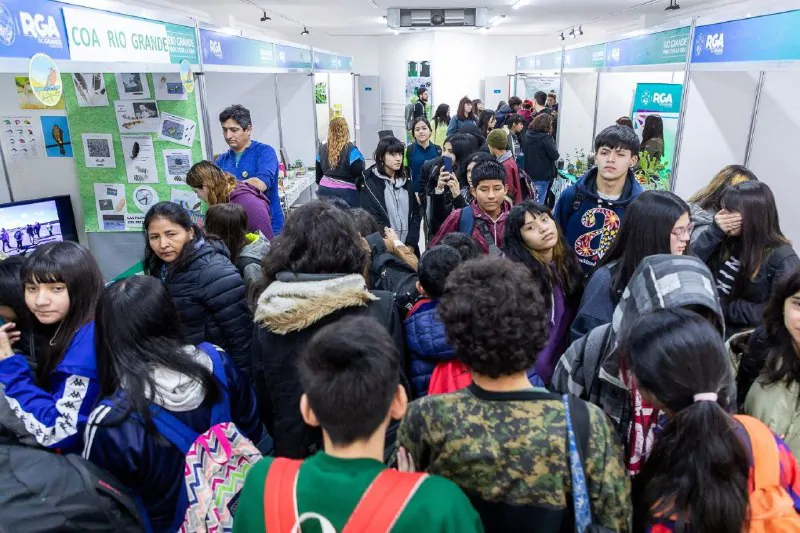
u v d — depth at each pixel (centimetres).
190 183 289
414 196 420
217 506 132
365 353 92
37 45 181
